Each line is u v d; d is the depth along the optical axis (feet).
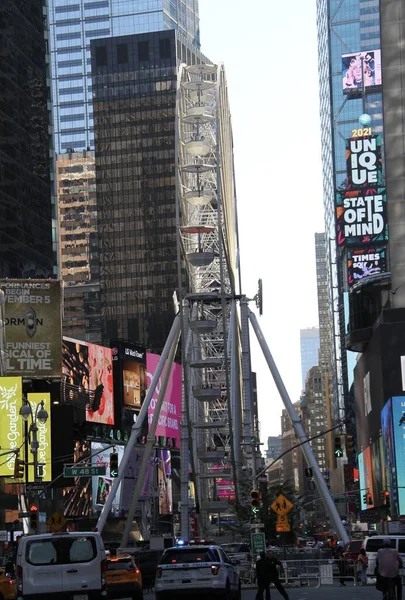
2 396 472.85
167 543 360.07
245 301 488.44
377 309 571.69
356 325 580.71
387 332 489.26
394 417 461.37
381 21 564.30
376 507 518.37
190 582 145.38
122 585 180.34
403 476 452.76
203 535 566.36
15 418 472.03
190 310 545.03
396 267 549.13
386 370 486.38
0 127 640.58
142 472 497.87
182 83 531.09
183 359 492.95
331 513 429.38
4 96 649.20
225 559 154.51
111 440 647.56
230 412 488.44
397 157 553.23
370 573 247.09
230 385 531.50
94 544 122.21
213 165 525.75
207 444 617.21
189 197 529.86
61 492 561.02
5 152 645.10
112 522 634.84
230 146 595.47
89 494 602.85
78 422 599.98
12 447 469.98
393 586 141.18
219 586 145.18
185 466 495.41
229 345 556.92
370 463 554.87
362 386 588.91
